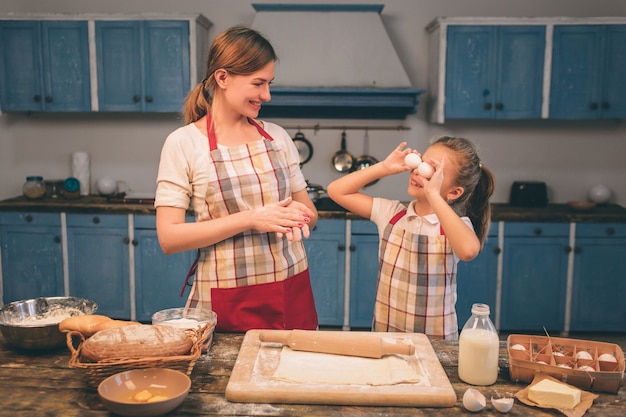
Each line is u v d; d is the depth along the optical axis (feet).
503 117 13.50
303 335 4.84
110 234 13.42
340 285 13.28
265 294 5.82
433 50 14.11
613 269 13.08
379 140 14.84
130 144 15.15
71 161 15.21
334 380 4.33
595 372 4.29
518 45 13.28
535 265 13.14
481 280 13.20
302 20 13.69
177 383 4.16
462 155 5.88
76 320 4.86
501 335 13.46
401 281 6.05
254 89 5.50
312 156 14.90
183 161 5.67
